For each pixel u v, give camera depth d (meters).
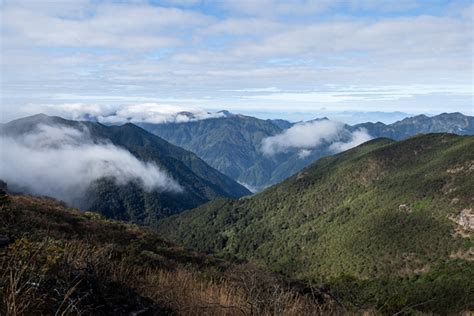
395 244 94.31
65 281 4.45
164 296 5.81
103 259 6.20
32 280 4.13
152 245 16.39
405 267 83.69
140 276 6.98
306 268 104.50
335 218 131.12
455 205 96.88
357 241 105.31
